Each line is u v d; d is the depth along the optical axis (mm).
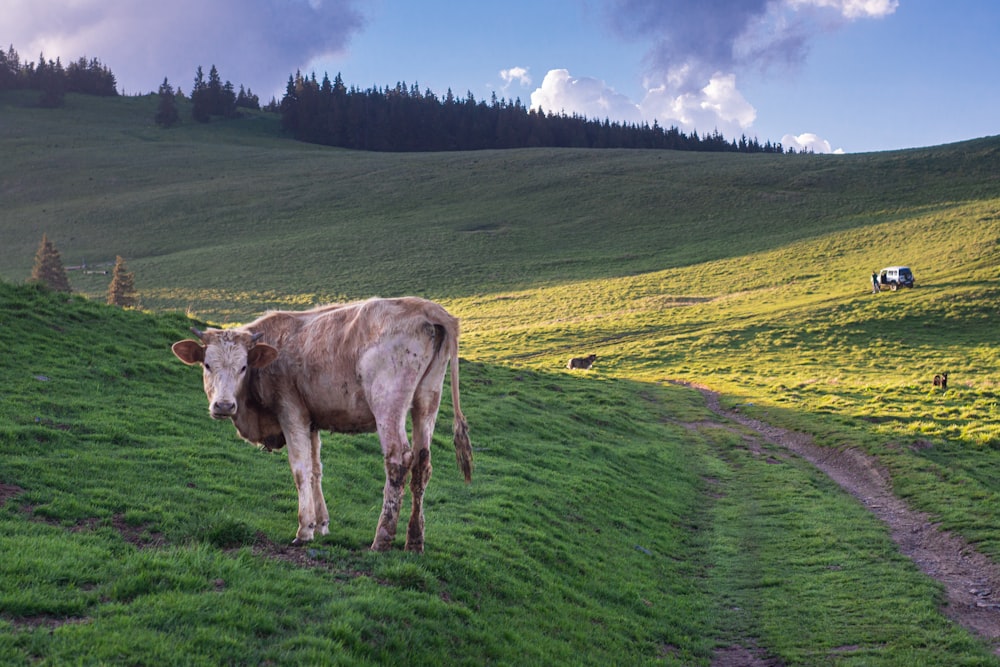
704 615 12336
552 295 79812
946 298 62250
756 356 54062
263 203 123500
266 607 7062
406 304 9344
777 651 10938
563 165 140000
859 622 11672
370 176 138375
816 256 83812
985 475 21797
